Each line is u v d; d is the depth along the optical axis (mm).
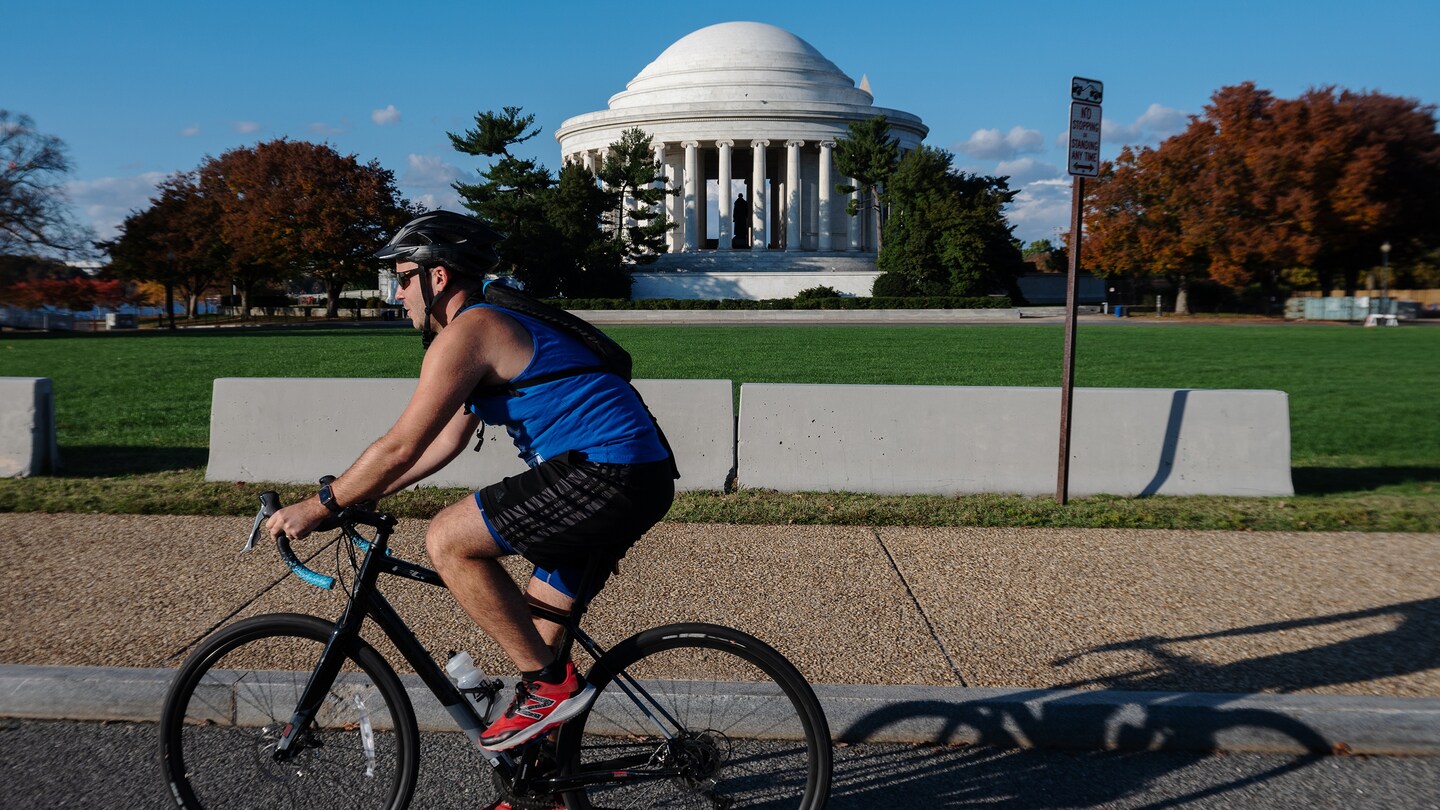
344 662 3551
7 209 46000
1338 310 53719
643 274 73375
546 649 3309
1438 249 67750
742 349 28734
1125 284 73188
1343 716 4500
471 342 3088
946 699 4594
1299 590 6348
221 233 65188
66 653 5090
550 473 3166
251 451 9359
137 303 75062
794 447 9188
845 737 4559
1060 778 4246
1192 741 4504
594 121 85500
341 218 66000
